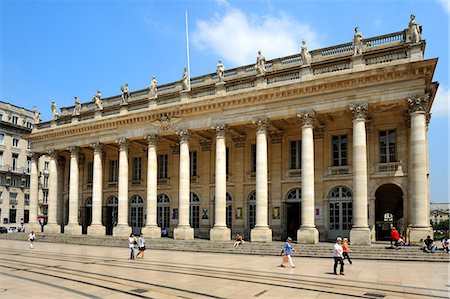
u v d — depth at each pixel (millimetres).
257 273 19484
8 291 15000
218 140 36562
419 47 28969
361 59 30938
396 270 20469
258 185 34250
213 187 41469
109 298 13820
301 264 23141
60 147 47812
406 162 32594
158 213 44781
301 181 34344
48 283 16719
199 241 35062
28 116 77250
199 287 15781
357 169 30375
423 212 28141
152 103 40719
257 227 33781
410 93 29203
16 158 71812
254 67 37969
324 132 36406
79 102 48188
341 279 17594
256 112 35062
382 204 42219
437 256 24672
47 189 83375
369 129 34188
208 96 37438
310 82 32188
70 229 45000
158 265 22828
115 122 42562
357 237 29391
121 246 36875
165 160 45594
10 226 68875
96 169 44156
